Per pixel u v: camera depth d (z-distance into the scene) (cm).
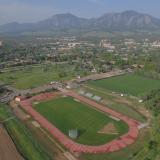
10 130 14425
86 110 17962
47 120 16250
